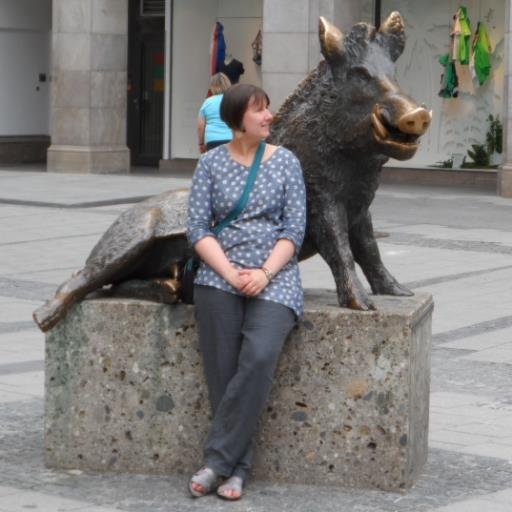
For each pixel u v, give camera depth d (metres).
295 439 7.91
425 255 18.38
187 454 8.14
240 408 7.60
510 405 10.11
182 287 8.05
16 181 28.72
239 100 7.63
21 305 14.44
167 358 8.09
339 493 7.78
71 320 8.23
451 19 29.52
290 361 7.88
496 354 11.98
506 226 21.97
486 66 29.12
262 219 7.71
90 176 30.38
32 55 35.69
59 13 31.14
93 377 8.22
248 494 7.75
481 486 7.95
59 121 31.39
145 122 35.06
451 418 9.69
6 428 9.26
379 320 7.72
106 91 31.31
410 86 30.11
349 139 7.83
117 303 8.14
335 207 8.05
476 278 16.39
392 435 7.77
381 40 7.88
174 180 29.59
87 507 7.52
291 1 27.88
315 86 8.02
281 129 8.12
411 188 28.61
